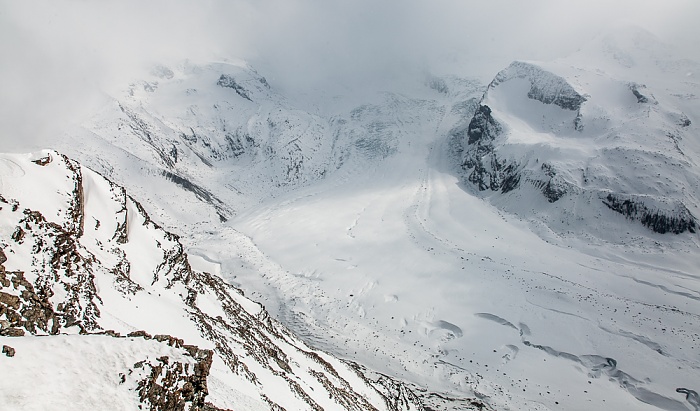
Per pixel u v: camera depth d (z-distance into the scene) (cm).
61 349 1164
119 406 1117
